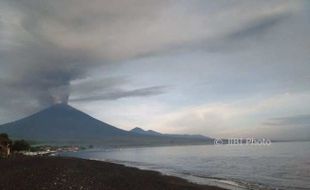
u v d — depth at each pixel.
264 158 105.88
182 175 59.97
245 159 105.00
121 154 187.00
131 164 95.44
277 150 168.75
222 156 129.62
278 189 40.28
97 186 32.56
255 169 69.88
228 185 44.59
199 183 46.69
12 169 47.47
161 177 52.12
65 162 68.81
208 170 70.88
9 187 28.83
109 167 66.75
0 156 83.00
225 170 70.06
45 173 41.12
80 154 191.25
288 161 88.56
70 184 31.78
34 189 27.88
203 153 167.12
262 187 42.38
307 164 77.06
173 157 136.25
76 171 48.31
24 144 141.88
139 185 38.41
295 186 43.22
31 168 48.59
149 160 117.50
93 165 67.94
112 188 32.59
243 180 51.06
